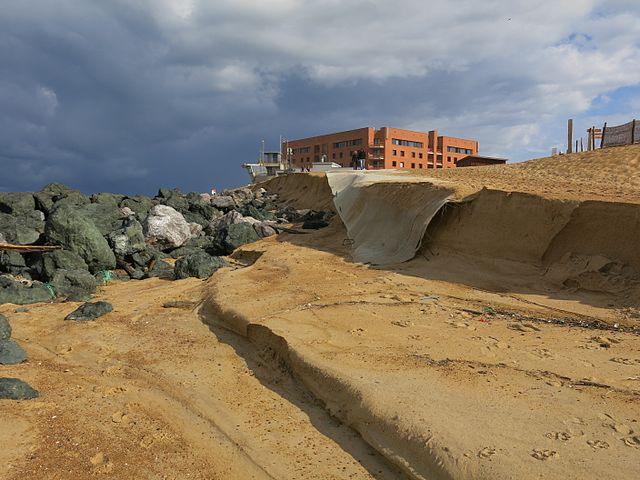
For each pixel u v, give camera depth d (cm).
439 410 517
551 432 470
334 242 1734
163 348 846
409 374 615
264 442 545
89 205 2070
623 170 1738
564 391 561
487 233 1240
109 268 1592
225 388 685
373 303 959
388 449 489
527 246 1146
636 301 891
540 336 765
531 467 414
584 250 1052
